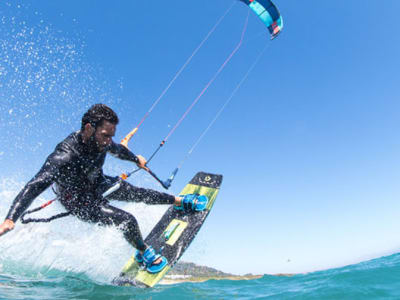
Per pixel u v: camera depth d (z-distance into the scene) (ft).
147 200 14.48
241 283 14.48
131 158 13.84
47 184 9.80
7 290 8.73
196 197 16.35
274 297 10.80
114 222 11.64
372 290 10.05
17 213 8.87
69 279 10.86
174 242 14.51
